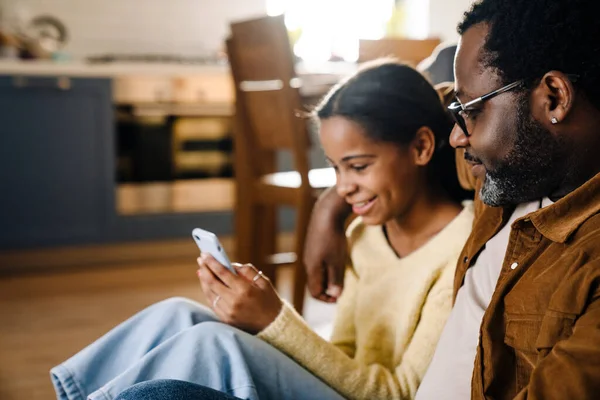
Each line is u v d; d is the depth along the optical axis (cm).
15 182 421
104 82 432
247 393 93
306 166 276
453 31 525
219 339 97
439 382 96
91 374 107
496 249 96
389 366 124
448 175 127
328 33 553
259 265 313
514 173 86
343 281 138
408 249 125
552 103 81
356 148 119
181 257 462
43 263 432
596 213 78
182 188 458
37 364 262
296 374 102
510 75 83
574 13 79
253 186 307
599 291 69
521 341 80
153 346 107
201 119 458
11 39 444
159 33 513
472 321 95
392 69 122
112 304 347
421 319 117
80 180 433
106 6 498
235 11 529
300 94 276
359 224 135
